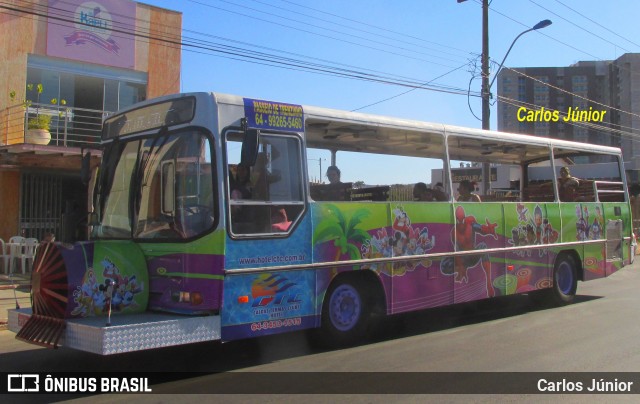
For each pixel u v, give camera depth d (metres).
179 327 6.16
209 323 6.39
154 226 7.01
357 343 8.24
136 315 6.51
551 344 8.09
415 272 8.81
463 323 9.90
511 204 10.67
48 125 15.34
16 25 16.11
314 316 7.49
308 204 7.51
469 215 9.79
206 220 6.57
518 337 8.62
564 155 13.05
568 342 8.20
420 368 6.84
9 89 15.99
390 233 8.48
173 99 7.07
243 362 7.23
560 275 11.80
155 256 6.90
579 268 12.27
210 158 6.63
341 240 7.84
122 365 7.16
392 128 8.60
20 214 16.03
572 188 12.66
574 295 12.12
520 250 10.74
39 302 6.36
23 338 6.52
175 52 19.16
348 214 7.96
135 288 6.75
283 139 7.36
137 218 7.22
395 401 5.57
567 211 12.00
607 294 13.54
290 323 7.20
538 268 11.17
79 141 17.34
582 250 12.28
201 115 6.73
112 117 8.01
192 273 6.58
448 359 7.27
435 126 9.35
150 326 5.96
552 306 11.66
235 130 6.84
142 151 7.38
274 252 7.05
